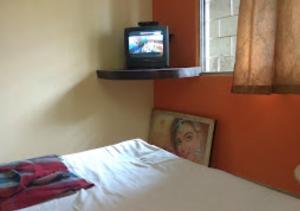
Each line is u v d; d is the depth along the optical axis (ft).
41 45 8.20
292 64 6.25
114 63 9.56
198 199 4.37
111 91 9.58
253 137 7.75
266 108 7.41
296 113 6.82
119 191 4.71
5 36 7.66
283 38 6.36
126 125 9.97
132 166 5.74
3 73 7.70
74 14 8.67
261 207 4.05
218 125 8.59
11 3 7.66
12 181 4.84
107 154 6.38
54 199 4.53
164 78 8.32
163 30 8.79
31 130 8.21
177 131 9.48
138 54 8.93
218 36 8.63
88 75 9.09
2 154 7.82
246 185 4.76
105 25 9.28
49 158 5.82
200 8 8.86
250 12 6.83
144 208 4.17
